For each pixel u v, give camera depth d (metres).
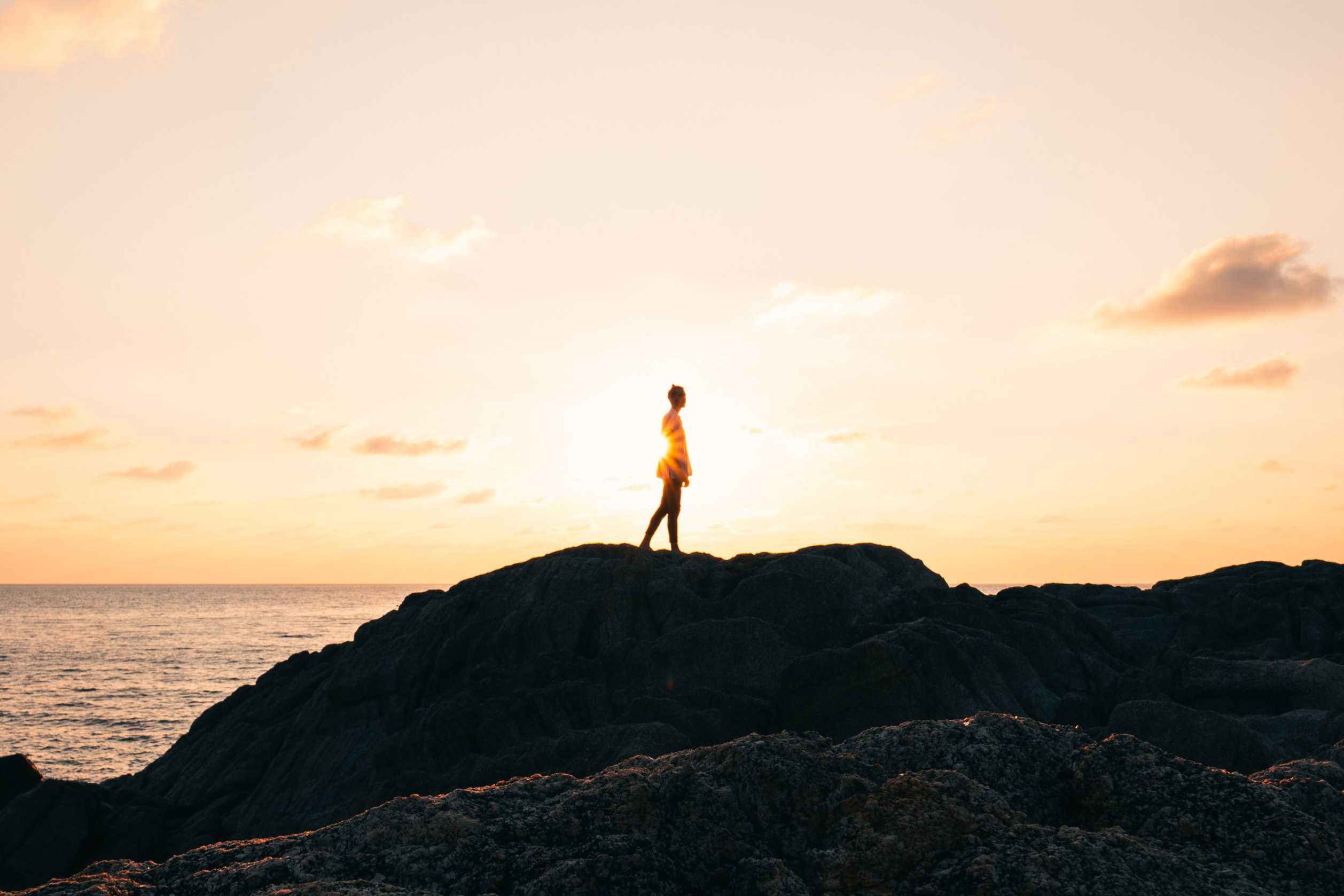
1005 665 16.59
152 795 21.42
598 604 19.16
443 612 21.09
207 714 24.78
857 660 15.25
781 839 4.64
